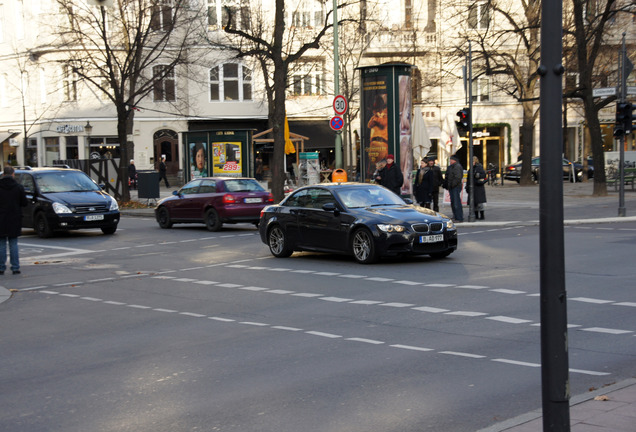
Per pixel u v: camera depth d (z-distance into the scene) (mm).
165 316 10805
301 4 50406
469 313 10070
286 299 11859
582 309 10023
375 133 26672
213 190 24516
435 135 52812
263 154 52562
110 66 35094
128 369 7688
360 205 16141
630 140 57000
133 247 20719
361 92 27000
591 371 7051
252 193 24484
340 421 5805
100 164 38000
